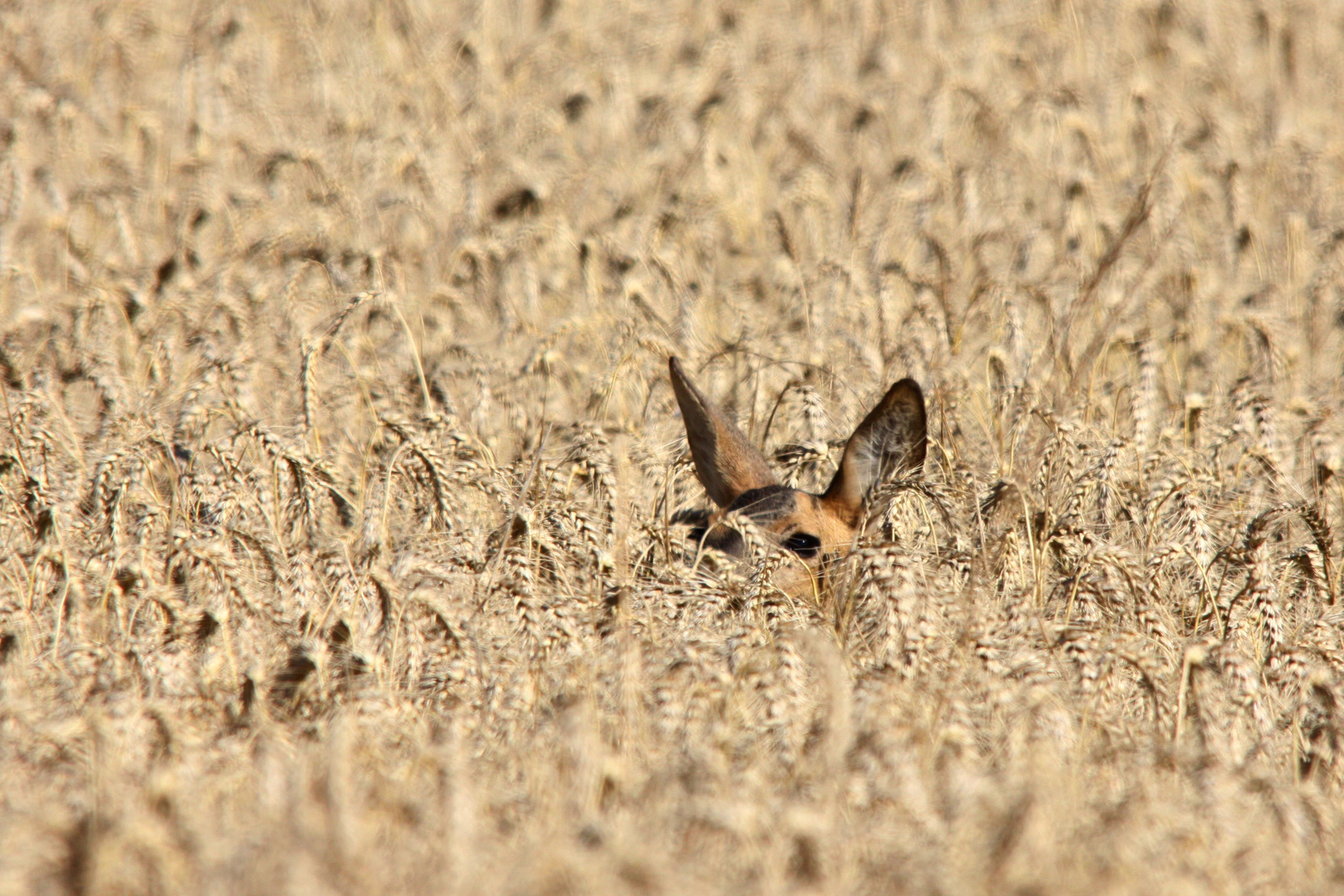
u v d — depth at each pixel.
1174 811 14.02
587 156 48.41
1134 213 24.75
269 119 47.97
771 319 34.75
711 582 20.25
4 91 47.91
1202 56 55.69
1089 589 20.39
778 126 47.62
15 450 23.95
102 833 12.86
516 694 17.05
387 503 21.67
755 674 17.34
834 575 20.47
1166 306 36.38
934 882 12.63
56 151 44.84
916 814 13.94
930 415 27.14
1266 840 14.62
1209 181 42.16
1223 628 20.58
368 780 14.61
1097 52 57.62
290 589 20.22
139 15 58.75
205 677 18.39
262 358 29.52
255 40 54.75
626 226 37.56
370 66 55.88
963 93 49.38
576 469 23.14
